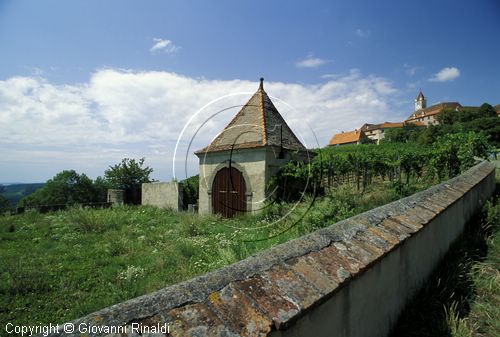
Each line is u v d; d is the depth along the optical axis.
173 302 1.24
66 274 5.12
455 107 89.69
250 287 1.48
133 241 7.53
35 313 3.82
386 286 2.52
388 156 14.00
